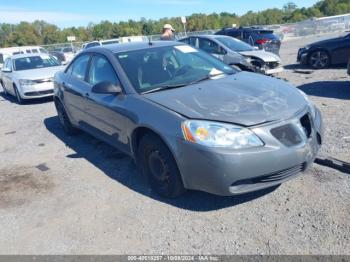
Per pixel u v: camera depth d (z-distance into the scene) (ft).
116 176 14.65
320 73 34.68
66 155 17.85
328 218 10.11
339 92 24.79
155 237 10.35
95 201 12.80
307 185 11.92
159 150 11.61
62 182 14.73
